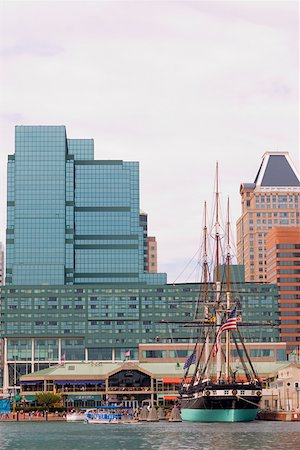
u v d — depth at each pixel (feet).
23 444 639.76
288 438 635.66
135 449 569.23
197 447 565.94
